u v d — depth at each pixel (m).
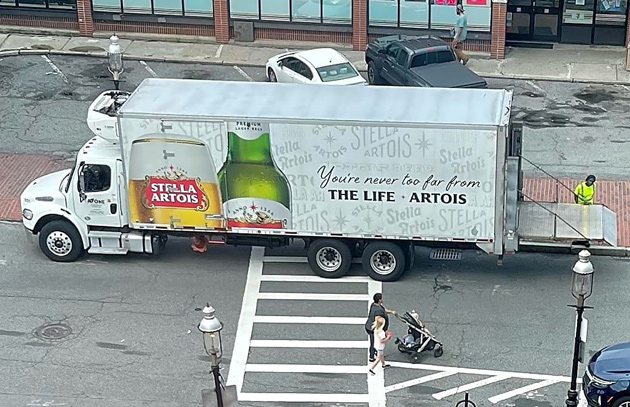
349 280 24.77
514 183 23.31
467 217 23.59
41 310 23.69
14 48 38.22
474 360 21.80
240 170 23.97
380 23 38.03
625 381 19.38
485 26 37.25
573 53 37.97
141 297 24.22
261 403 20.58
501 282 24.66
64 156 30.88
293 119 23.28
